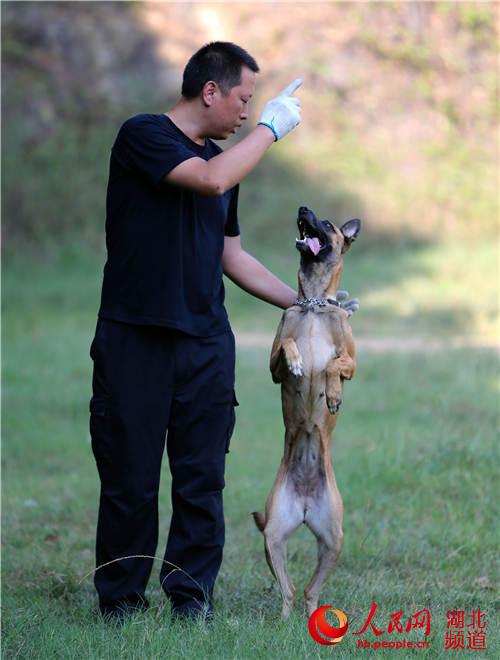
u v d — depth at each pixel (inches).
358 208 2160.4
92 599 484.4
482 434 783.1
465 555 542.6
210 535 438.6
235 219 466.6
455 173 2272.4
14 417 958.4
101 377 425.7
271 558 458.0
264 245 2031.3
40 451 842.2
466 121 2374.5
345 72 2358.5
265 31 2380.7
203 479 434.3
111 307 424.2
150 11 2432.3
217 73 417.7
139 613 422.9
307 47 2363.4
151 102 2325.3
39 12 2349.9
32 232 2074.3
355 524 605.6
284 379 477.4
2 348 1333.7
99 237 2097.7
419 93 2369.6
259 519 471.2
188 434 432.5
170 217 415.8
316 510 466.6
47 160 2181.3
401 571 524.7
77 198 2151.8
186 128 424.8
